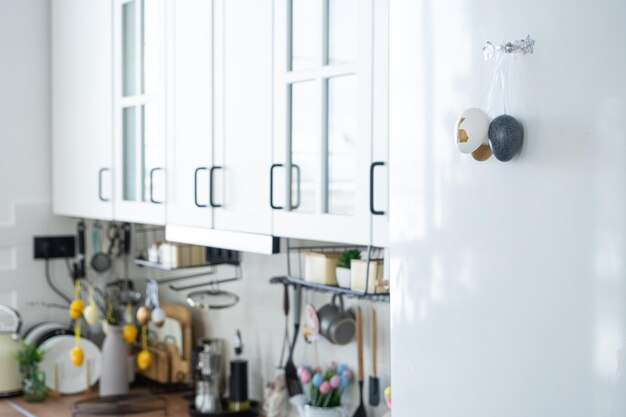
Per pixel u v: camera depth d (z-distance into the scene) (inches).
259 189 78.4
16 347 113.8
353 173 66.7
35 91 118.8
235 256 107.9
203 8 86.0
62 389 114.9
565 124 39.1
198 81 87.0
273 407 96.9
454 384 44.9
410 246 47.7
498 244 42.4
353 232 66.7
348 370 91.2
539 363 40.4
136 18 98.4
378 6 63.5
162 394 112.5
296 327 97.7
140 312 112.8
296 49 73.6
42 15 118.9
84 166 110.5
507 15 41.9
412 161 47.5
